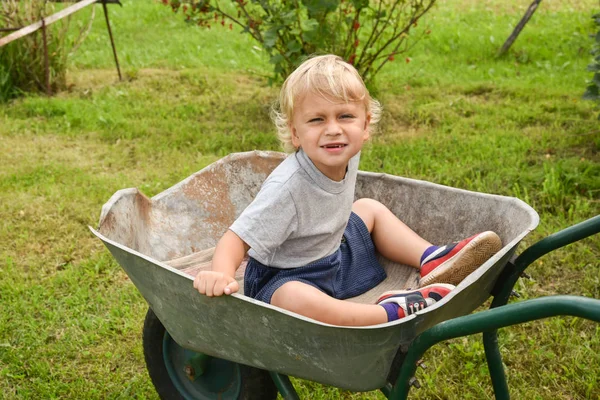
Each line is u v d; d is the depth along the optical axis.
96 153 5.80
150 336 2.71
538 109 6.27
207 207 2.91
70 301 3.73
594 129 5.59
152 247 2.73
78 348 3.38
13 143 5.98
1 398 3.05
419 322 1.81
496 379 2.36
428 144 5.58
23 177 5.27
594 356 3.14
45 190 5.02
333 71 2.21
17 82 7.28
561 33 8.98
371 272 2.62
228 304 1.97
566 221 4.30
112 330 3.53
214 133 6.04
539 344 3.28
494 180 4.82
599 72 5.04
